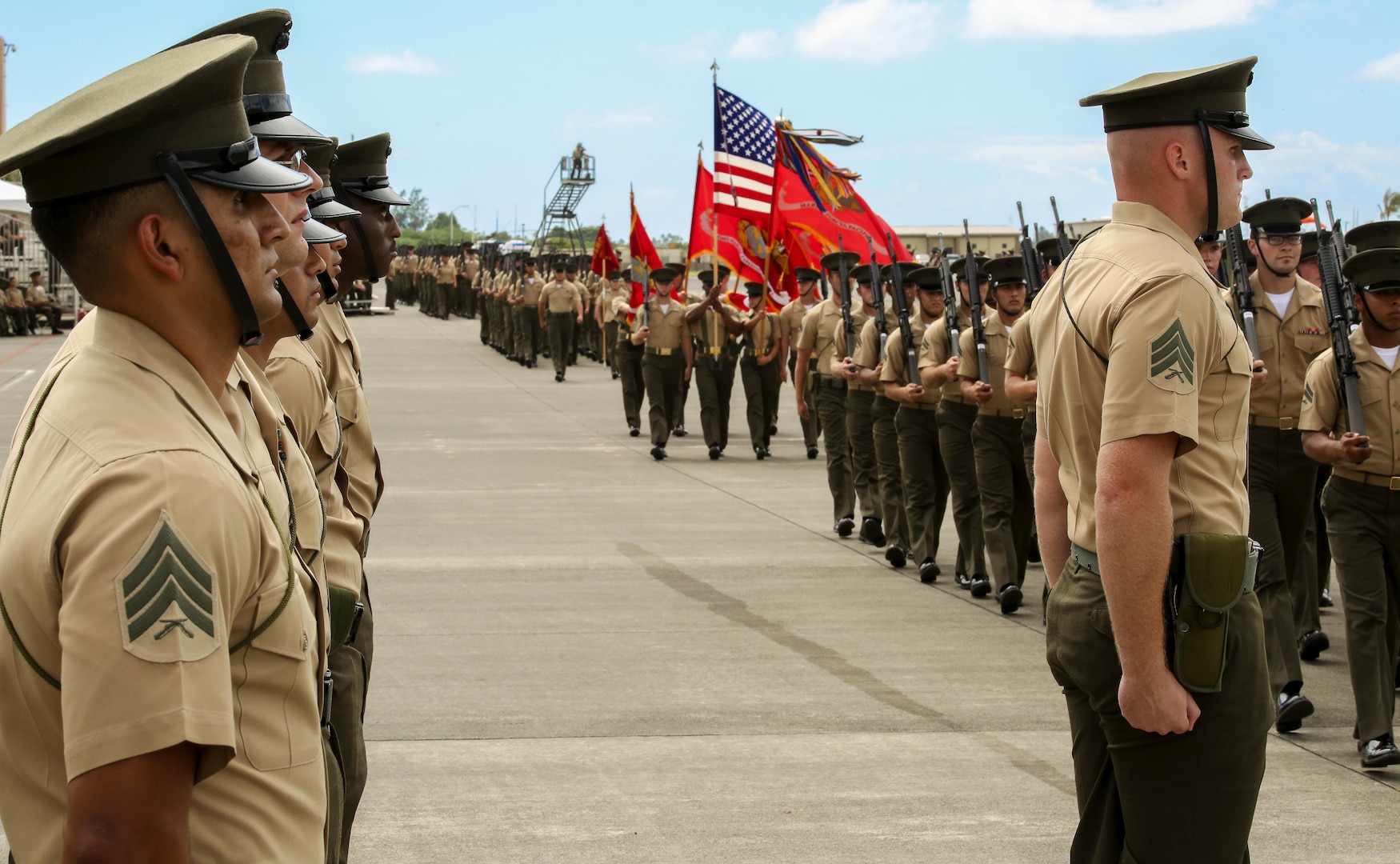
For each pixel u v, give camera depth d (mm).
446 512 10539
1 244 32188
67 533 1495
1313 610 6703
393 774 4781
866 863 4074
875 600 7711
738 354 14531
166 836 1485
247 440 1834
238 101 1680
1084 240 2920
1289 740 5430
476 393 20891
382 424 16703
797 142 14398
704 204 16266
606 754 5035
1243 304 6359
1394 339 5289
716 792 4656
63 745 1544
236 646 1667
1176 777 2680
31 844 1595
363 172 3801
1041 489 2998
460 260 42656
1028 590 8203
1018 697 5824
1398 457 5145
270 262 1735
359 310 44281
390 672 6078
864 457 9398
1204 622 2607
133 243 1622
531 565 8531
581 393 21125
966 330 8141
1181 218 2795
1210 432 2707
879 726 5406
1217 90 2779
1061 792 4695
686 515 10547
